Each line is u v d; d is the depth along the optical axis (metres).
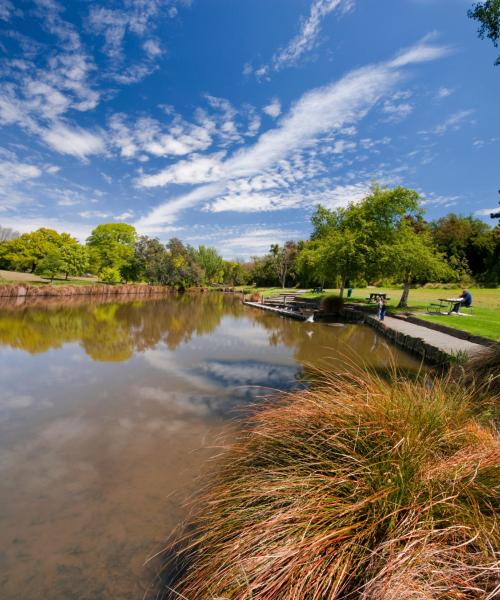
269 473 2.49
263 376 7.61
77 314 20.06
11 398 6.20
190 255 58.44
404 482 1.95
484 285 37.25
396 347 11.16
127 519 2.95
